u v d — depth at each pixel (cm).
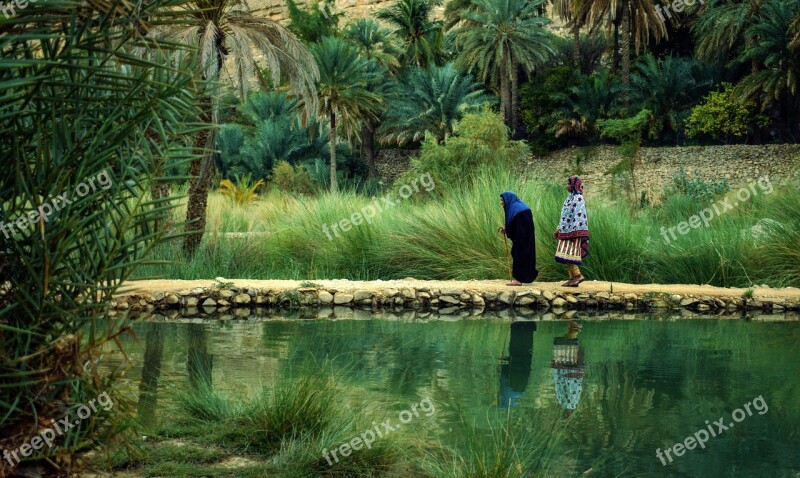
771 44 3662
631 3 4272
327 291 1084
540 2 4453
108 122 302
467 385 552
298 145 4366
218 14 1526
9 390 301
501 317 973
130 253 318
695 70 4309
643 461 382
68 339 306
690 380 578
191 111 328
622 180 2858
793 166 3703
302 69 1711
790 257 1252
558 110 4438
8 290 301
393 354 678
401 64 5025
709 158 3922
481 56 4325
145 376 557
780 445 412
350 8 6538
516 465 360
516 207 1145
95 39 293
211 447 387
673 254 1308
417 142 4978
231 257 1406
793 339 792
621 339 785
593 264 1284
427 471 363
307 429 411
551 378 581
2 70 282
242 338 759
